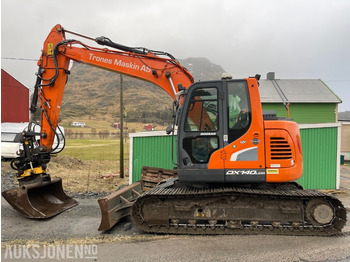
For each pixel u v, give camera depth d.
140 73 6.51
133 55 6.55
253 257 4.34
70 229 5.73
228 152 5.22
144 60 6.52
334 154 11.17
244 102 5.29
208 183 5.58
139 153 11.23
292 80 23.55
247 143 5.20
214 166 5.25
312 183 11.22
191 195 5.27
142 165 11.23
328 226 5.21
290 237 5.13
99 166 17.73
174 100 5.97
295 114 20.48
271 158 5.18
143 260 4.25
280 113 20.44
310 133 11.19
